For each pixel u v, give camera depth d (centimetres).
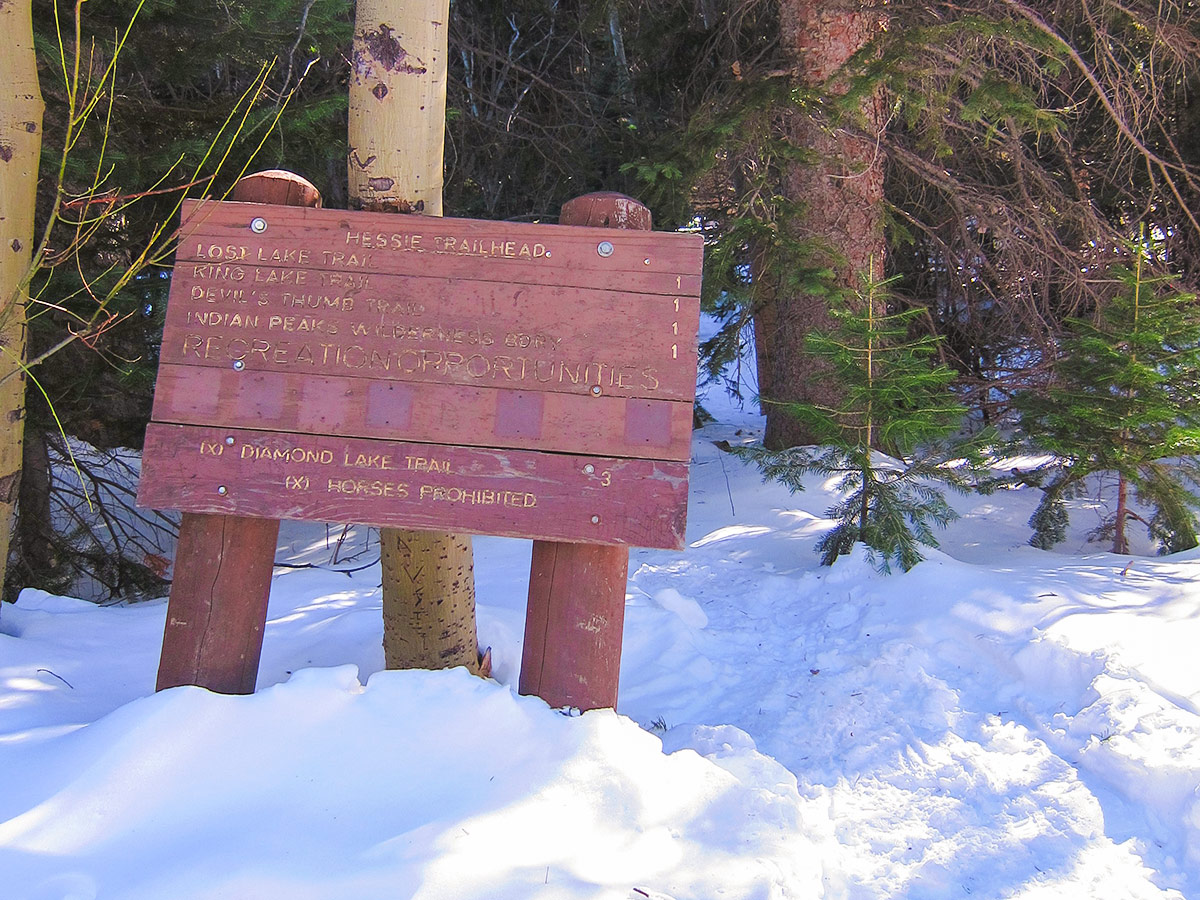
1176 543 555
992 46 768
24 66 373
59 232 566
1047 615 416
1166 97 865
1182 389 535
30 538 669
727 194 827
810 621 473
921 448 591
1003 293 898
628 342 277
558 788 244
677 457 272
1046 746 335
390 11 298
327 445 273
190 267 280
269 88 652
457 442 273
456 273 280
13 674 344
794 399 785
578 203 286
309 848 219
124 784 232
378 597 495
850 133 743
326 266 280
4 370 381
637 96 994
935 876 266
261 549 280
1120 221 945
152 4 524
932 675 402
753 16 894
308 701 260
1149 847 278
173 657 275
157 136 592
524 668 285
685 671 416
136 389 623
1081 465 554
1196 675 358
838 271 752
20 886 202
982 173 940
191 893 201
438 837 222
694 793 254
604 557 281
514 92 1054
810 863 239
